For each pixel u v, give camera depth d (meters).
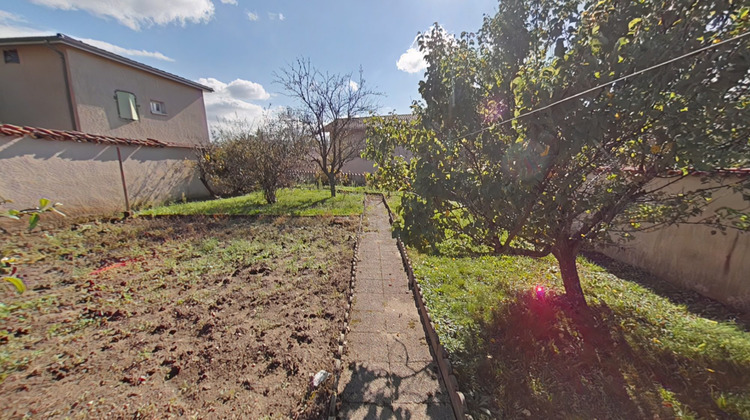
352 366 2.47
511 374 2.33
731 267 3.58
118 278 4.21
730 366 2.34
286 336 2.89
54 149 7.16
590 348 2.62
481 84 2.75
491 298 3.48
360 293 3.80
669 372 2.35
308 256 5.18
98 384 2.28
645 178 2.29
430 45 2.72
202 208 9.02
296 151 10.76
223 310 3.38
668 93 1.70
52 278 4.16
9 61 9.28
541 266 4.58
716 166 1.89
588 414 2.00
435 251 2.73
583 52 1.94
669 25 1.84
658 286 4.19
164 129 12.57
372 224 7.70
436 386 2.28
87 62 9.73
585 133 1.82
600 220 2.75
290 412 2.06
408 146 3.12
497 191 2.25
